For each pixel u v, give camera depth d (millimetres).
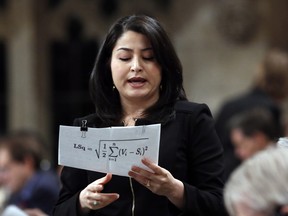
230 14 12094
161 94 4617
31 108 12992
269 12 12070
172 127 4582
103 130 4363
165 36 4543
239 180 3215
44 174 8250
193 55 12398
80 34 13023
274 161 3217
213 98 12266
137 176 4309
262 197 3141
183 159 4566
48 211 8078
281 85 8641
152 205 4523
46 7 13031
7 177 8570
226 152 7930
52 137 13070
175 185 4355
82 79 13109
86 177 4707
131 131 4305
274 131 7691
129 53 4523
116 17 12883
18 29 12914
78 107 13141
